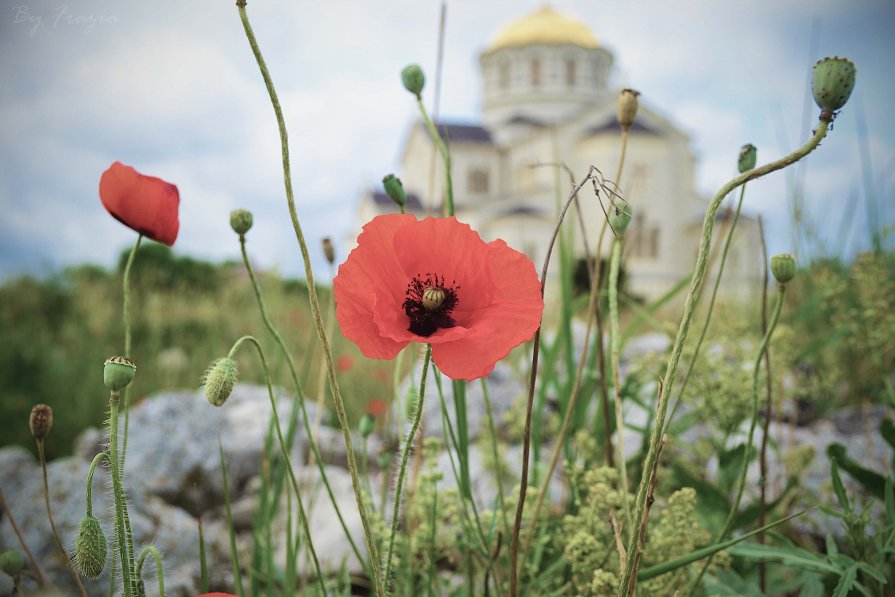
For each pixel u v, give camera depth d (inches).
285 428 184.1
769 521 98.6
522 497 57.0
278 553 124.2
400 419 82.7
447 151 71.3
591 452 93.5
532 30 1961.1
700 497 93.5
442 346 50.5
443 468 129.1
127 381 48.8
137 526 117.9
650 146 1595.7
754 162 68.2
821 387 123.0
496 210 1647.4
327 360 46.2
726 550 74.2
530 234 1574.8
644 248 1583.4
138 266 534.6
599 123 1674.5
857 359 168.2
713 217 41.4
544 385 95.7
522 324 49.9
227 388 50.7
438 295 51.4
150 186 65.5
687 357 98.9
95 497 122.8
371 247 51.9
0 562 66.7
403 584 84.0
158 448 168.4
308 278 45.5
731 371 98.0
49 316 428.5
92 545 48.2
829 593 85.2
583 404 101.3
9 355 300.8
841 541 100.6
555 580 85.4
